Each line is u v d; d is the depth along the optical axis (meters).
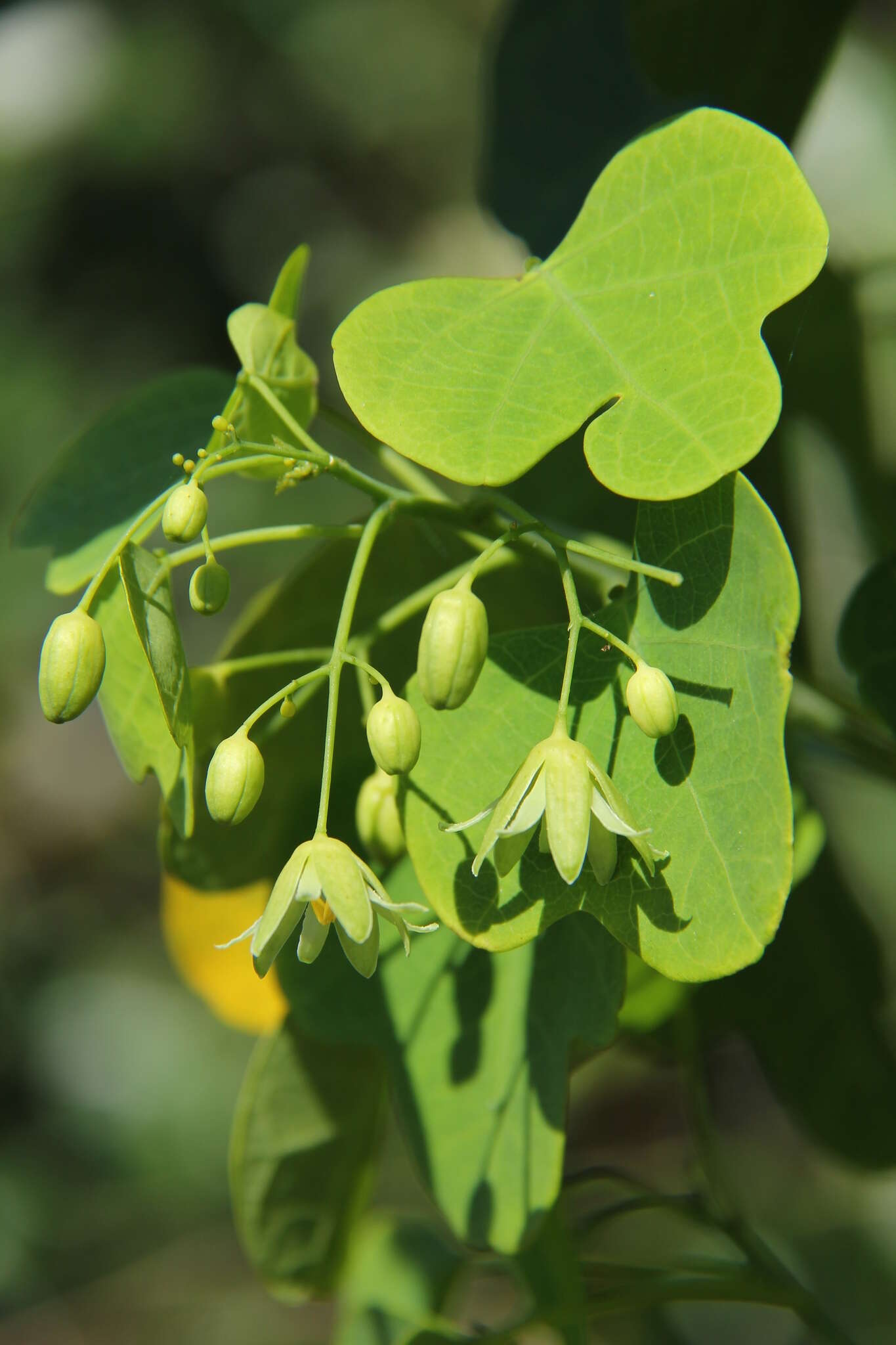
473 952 0.48
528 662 0.45
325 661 0.49
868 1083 0.53
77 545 0.49
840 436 0.56
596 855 0.44
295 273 0.48
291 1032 0.51
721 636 0.44
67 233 1.94
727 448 0.43
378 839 0.47
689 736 0.44
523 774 0.44
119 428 0.50
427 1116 0.48
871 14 0.97
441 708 0.44
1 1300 1.29
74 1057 1.43
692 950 0.44
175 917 0.51
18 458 1.74
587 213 0.45
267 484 1.43
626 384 0.44
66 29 1.89
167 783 0.47
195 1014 1.44
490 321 0.45
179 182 1.95
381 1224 0.56
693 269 0.44
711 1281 0.51
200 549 0.46
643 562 0.45
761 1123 1.26
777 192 0.44
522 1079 0.48
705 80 0.52
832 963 0.53
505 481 0.44
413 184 1.92
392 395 0.44
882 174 0.87
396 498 0.47
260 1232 0.53
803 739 0.54
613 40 0.54
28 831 1.63
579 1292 0.50
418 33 1.91
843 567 0.74
